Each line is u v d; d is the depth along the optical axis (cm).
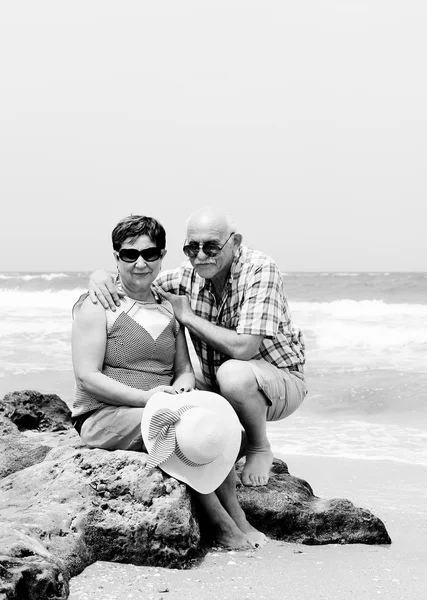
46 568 326
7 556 323
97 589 355
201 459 403
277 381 460
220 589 363
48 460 473
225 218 451
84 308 440
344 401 1079
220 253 446
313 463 741
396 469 714
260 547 430
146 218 442
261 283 454
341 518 459
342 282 3266
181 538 389
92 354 435
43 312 2570
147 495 399
